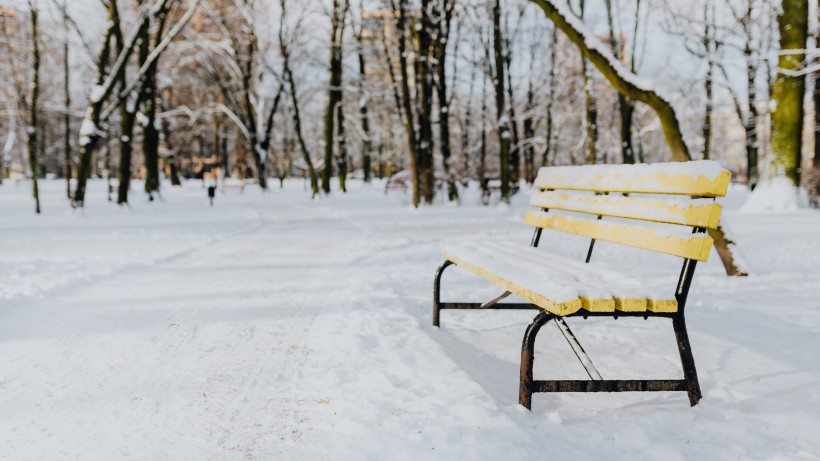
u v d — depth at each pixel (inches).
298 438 92.0
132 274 255.1
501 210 739.4
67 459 85.1
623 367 128.6
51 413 102.1
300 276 247.4
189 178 2554.1
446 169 875.4
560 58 1140.5
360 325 159.6
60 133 2075.5
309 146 2158.0
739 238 347.3
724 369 126.1
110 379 119.6
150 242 384.5
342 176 1320.1
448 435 91.2
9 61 779.4
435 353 135.3
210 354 136.3
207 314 177.3
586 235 145.0
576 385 101.3
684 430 96.1
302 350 139.3
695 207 102.7
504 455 84.1
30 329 159.6
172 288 220.5
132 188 1563.7
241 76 1290.6
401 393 109.7
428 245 361.7
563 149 1642.5
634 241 121.6
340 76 1211.9
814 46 440.8
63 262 283.9
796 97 536.7
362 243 374.9
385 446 88.0
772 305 188.5
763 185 571.8
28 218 605.3
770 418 99.0
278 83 1304.1
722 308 185.8
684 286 103.5
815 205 610.5
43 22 708.0
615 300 98.6
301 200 1080.2
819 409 102.0
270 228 500.7
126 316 174.9
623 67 243.9
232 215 674.8
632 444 90.4
